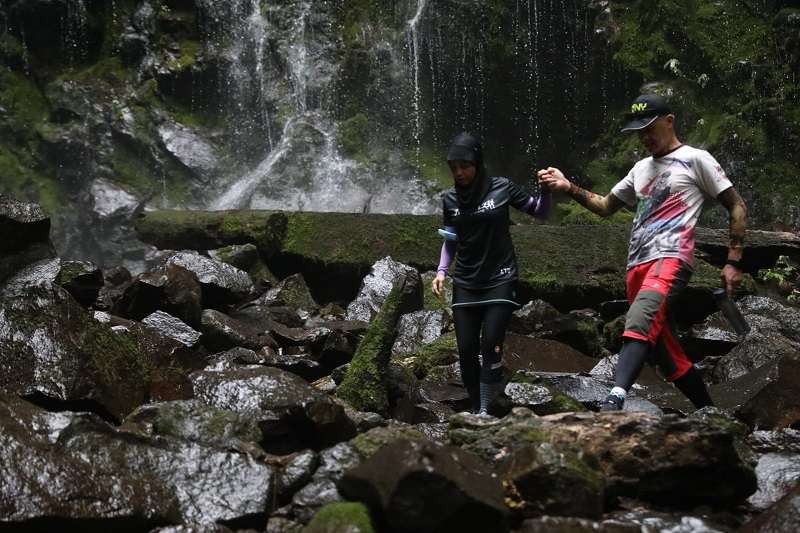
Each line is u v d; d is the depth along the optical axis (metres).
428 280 8.84
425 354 6.68
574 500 3.14
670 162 4.83
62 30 17.30
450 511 2.82
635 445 3.48
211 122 17.09
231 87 17.05
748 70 13.59
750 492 3.52
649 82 14.32
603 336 7.84
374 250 9.48
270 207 15.77
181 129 16.67
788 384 5.04
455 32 16.22
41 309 4.41
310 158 16.14
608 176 14.61
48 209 15.92
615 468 3.47
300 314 8.41
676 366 4.94
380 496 2.91
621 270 8.64
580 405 5.29
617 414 3.61
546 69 15.76
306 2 17.22
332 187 15.87
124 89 17.00
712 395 5.84
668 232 4.78
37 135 16.50
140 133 16.50
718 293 4.79
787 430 4.63
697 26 14.21
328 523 2.94
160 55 17.17
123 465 3.30
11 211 5.73
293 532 3.21
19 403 3.51
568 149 15.73
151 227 10.49
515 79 15.94
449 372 6.23
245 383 4.37
